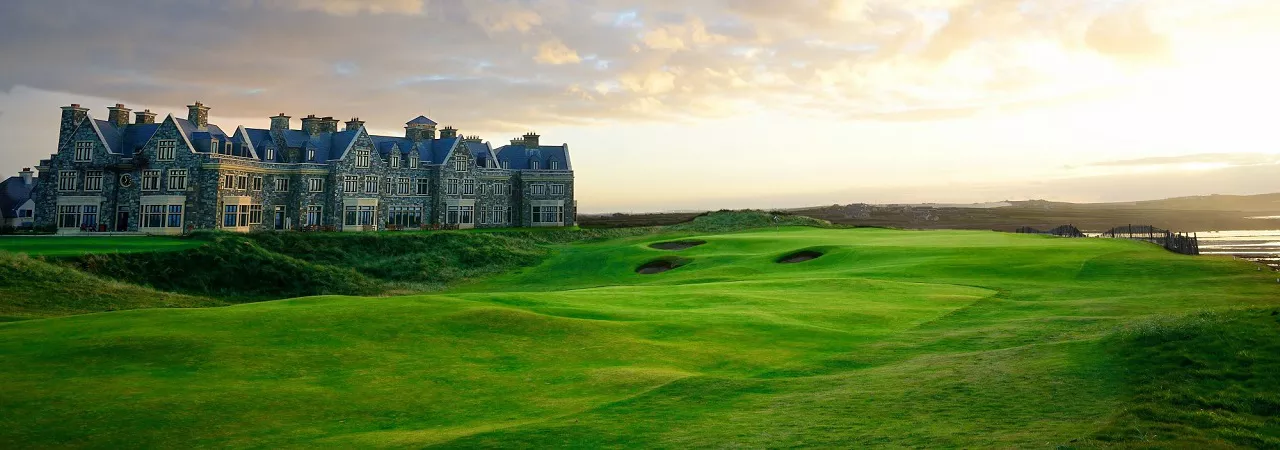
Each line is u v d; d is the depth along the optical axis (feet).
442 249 268.21
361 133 314.55
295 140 315.58
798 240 256.73
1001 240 230.27
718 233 351.46
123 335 72.59
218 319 81.82
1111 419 44.29
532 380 62.28
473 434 47.03
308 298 100.07
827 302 108.37
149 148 274.57
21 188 362.12
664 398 55.93
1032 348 66.74
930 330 86.53
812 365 68.33
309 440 46.60
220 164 267.59
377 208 319.88
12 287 134.51
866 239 249.34
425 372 64.34
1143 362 55.47
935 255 182.60
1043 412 47.06
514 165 386.32
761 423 48.08
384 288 213.66
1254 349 54.24
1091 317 90.53
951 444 41.32
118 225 276.21
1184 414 44.45
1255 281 126.62
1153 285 127.24
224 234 234.38
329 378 61.67
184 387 57.57
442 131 361.10
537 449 43.86
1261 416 44.45
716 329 84.38
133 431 47.60
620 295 113.39
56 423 48.60
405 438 46.68
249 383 59.36
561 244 322.55
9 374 59.77
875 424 46.55
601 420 50.11
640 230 373.20
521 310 90.53
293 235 249.34
